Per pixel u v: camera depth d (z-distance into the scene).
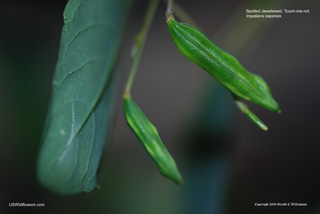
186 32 0.13
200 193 0.18
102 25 0.14
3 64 0.18
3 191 0.18
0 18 0.18
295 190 0.22
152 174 0.20
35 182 0.19
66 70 0.12
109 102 0.15
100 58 0.14
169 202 0.18
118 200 0.19
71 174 0.12
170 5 0.13
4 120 0.18
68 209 0.19
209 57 0.13
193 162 0.18
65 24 0.12
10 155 0.18
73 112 0.12
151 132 0.13
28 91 0.18
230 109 0.18
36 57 0.18
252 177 0.22
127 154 0.21
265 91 0.13
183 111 0.18
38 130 0.18
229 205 0.21
